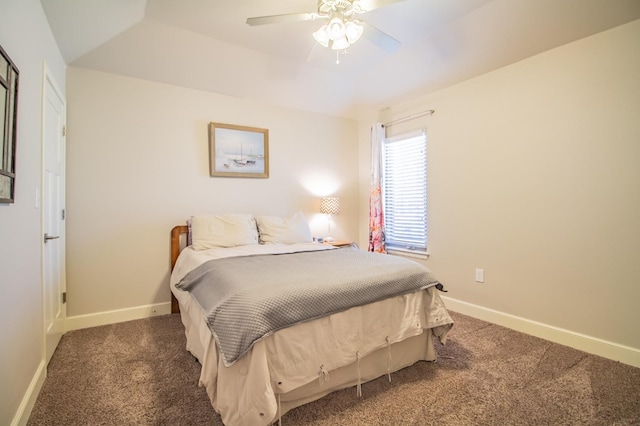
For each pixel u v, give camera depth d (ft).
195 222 9.21
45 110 6.00
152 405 5.06
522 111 8.09
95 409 4.94
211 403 4.69
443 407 5.01
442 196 10.19
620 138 6.48
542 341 7.50
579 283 7.11
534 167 7.87
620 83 6.47
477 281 9.20
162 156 9.55
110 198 8.79
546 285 7.68
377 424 4.63
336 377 5.35
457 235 9.76
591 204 6.91
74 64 8.23
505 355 6.78
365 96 12.03
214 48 8.84
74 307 8.30
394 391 5.46
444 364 6.41
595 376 5.92
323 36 6.04
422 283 6.24
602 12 6.36
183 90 9.88
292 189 12.11
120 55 8.38
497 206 8.68
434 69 9.46
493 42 7.88
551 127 7.54
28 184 4.96
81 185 8.39
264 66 9.89
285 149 11.93
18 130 4.50
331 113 12.97
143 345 7.29
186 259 8.14
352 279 5.48
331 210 12.14
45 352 5.81
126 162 9.01
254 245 9.32
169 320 8.99
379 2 5.51
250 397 4.12
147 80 9.30
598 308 6.82
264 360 4.23
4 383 3.89
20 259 4.56
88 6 6.15
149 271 9.34
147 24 7.73
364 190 13.66
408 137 11.31
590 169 6.91
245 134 10.91
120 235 8.93
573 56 7.14
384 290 5.66
